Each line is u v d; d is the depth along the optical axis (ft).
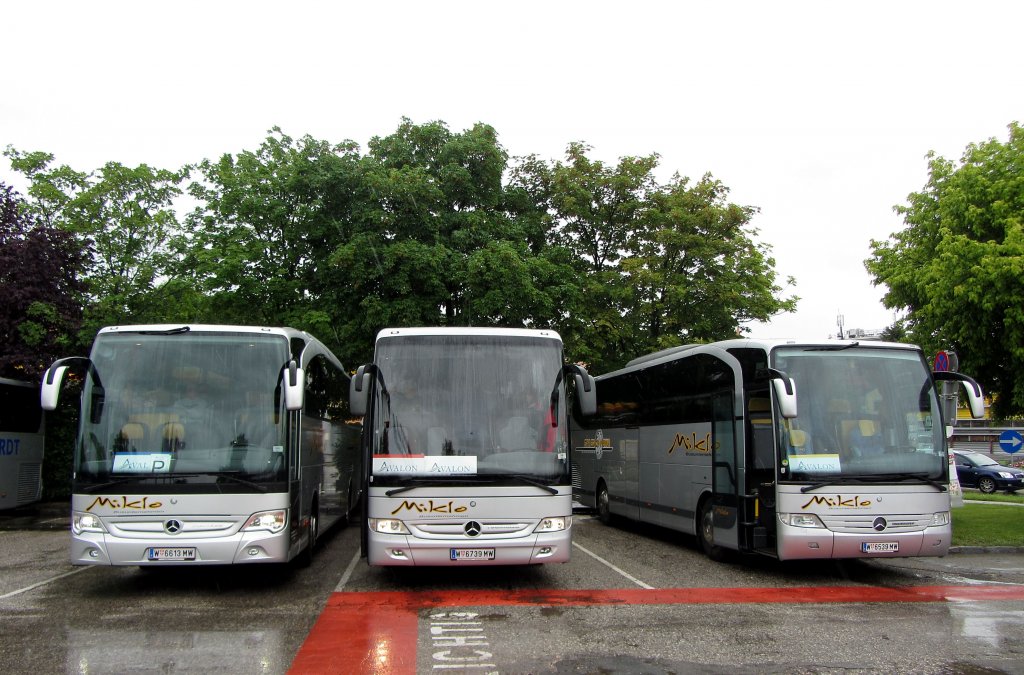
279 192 73.51
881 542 33.04
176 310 68.39
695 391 42.88
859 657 22.06
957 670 20.79
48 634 24.44
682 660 21.72
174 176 72.84
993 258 45.01
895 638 24.20
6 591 31.73
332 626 25.62
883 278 56.13
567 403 32.71
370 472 31.04
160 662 21.29
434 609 28.35
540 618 26.89
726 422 38.81
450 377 32.17
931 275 48.26
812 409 34.37
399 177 68.59
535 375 32.55
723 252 80.18
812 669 20.90
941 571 37.68
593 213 80.53
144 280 68.54
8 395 58.29
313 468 38.60
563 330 72.64
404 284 65.82
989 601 30.19
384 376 32.12
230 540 29.60
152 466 29.84
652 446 49.06
